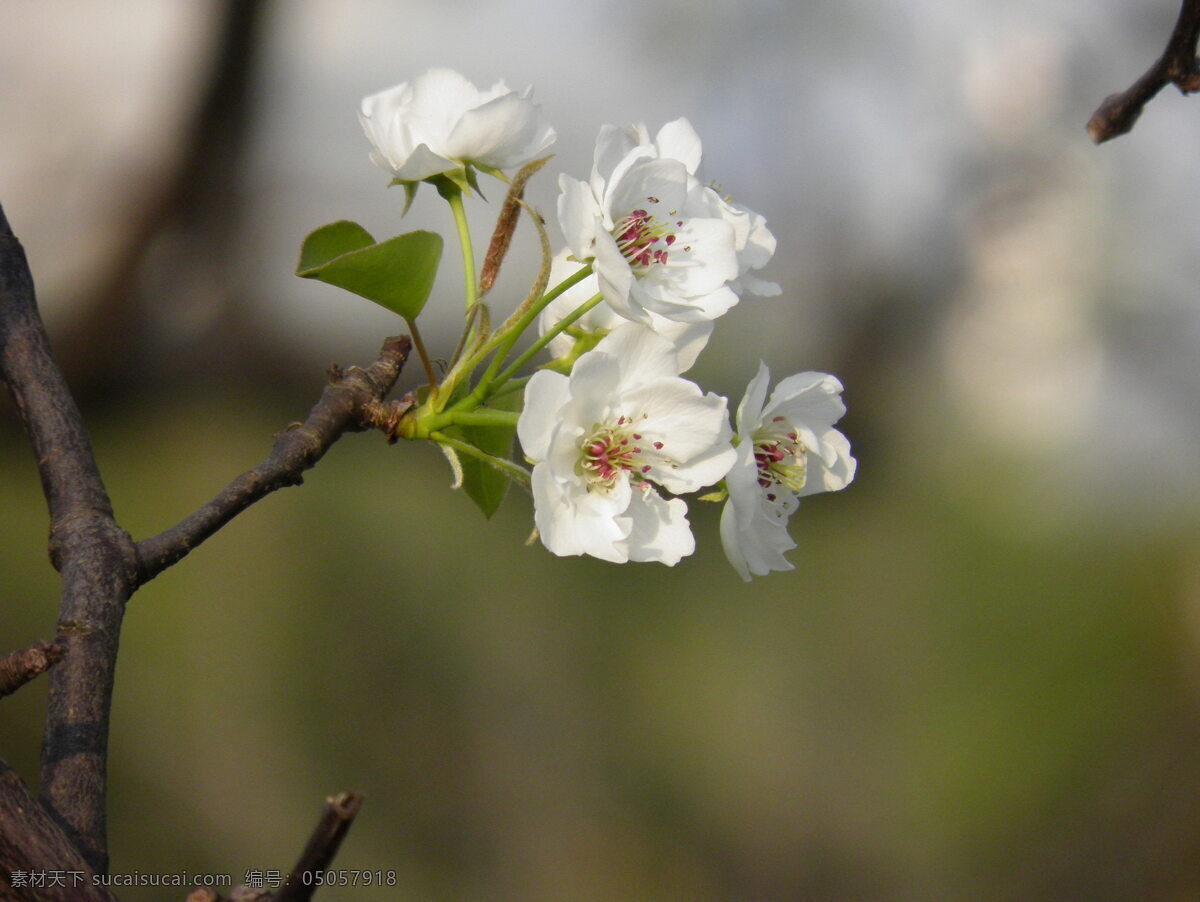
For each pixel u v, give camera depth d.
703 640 1.25
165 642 1.11
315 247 0.69
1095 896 1.09
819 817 1.13
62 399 0.70
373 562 1.21
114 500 1.22
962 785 1.14
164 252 1.34
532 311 0.69
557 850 1.08
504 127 0.71
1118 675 1.18
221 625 1.12
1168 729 1.15
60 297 1.32
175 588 1.14
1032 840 1.12
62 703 0.66
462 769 1.11
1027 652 1.21
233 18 1.31
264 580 1.17
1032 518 1.30
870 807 1.14
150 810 1.00
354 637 1.16
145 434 1.31
